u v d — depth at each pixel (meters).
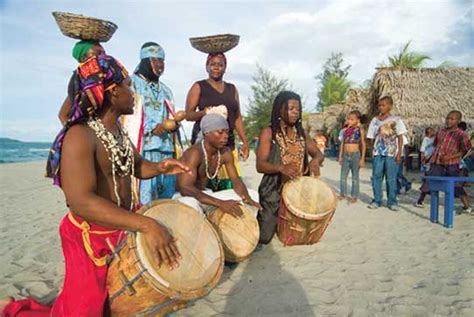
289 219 4.43
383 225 5.87
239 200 4.21
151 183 4.19
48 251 4.67
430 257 4.28
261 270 3.88
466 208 6.74
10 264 4.20
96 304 2.08
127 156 2.33
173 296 1.97
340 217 6.51
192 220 2.39
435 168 6.98
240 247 3.88
